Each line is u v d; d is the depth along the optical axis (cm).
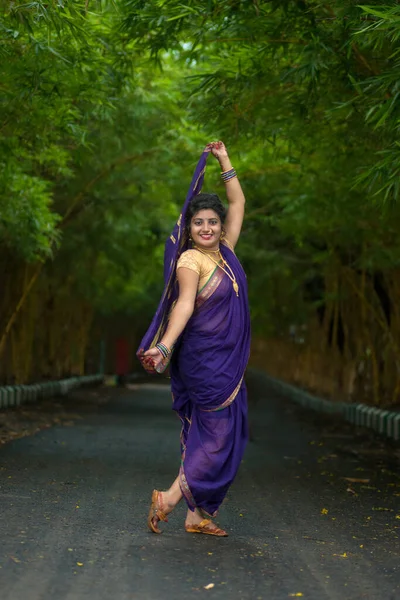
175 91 1543
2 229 1509
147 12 902
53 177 1755
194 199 592
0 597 418
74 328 3253
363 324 1906
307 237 1961
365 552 554
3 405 1775
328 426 1741
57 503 705
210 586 449
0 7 833
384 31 679
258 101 1082
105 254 2234
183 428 606
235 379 582
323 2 840
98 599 421
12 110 1045
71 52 934
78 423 1642
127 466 980
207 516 668
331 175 1348
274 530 623
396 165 679
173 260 581
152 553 523
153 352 554
